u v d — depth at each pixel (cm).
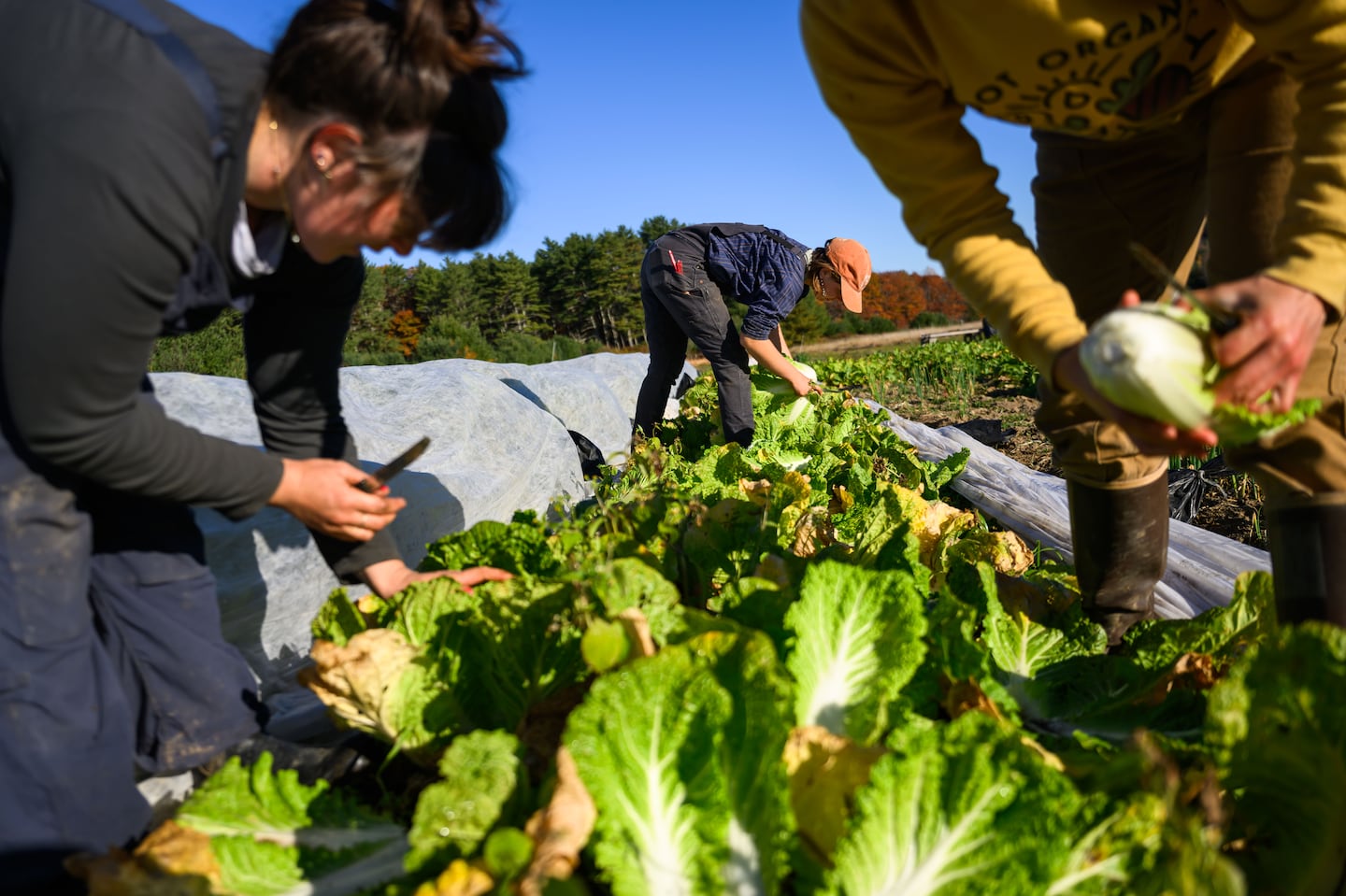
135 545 170
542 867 110
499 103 151
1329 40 132
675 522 235
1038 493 433
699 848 124
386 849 147
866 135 173
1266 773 134
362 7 138
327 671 163
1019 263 163
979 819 122
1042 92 160
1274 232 162
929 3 147
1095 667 202
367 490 179
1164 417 128
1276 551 161
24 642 143
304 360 203
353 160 140
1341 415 148
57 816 147
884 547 219
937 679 174
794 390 579
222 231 150
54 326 124
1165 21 147
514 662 173
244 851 137
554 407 595
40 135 123
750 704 131
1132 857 121
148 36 133
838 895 119
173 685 173
